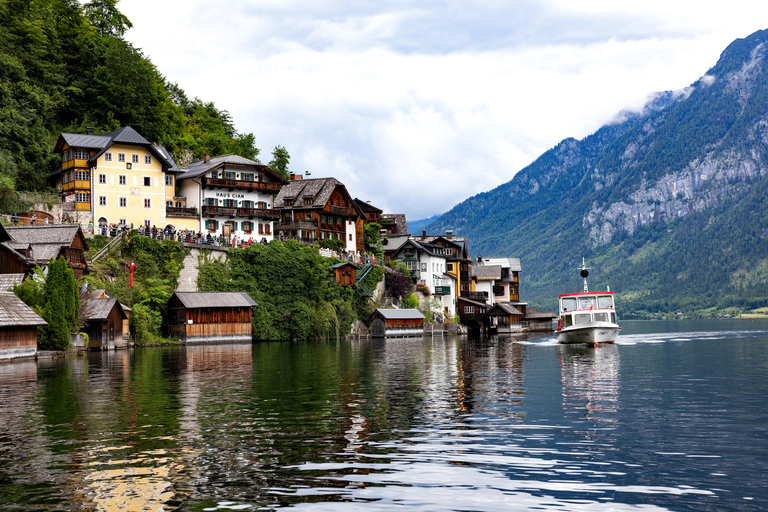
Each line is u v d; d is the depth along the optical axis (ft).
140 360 179.11
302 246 334.65
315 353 213.25
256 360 180.14
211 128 484.74
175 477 56.75
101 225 278.87
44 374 138.51
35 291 195.00
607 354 205.26
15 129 289.94
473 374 139.33
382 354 207.41
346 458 62.80
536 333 434.30
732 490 53.26
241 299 285.02
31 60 323.78
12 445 68.54
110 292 240.94
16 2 330.95
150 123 372.79
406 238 461.37
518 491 53.06
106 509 49.03
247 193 338.54
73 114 347.15
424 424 78.95
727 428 76.69
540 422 80.23
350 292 354.95
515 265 563.48
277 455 63.87
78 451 65.77
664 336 361.10
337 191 392.47
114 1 406.62
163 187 305.73
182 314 265.13
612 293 260.21
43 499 51.19
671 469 59.16
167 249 276.00
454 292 467.52
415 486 54.24
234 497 51.62
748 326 584.81
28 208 268.62
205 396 103.55
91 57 359.66
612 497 51.67
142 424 79.36
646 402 96.94
